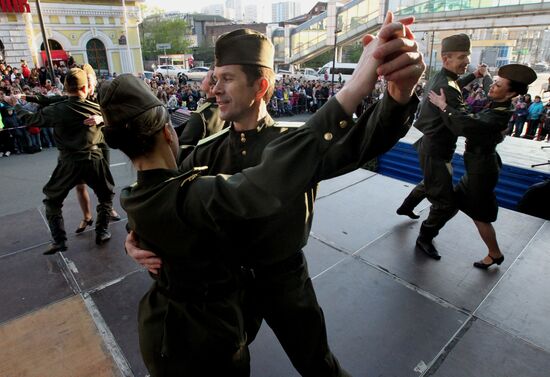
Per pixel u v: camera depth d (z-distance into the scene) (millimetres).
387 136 737
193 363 1072
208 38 64688
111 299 2641
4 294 2723
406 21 679
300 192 767
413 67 651
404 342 2162
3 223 3965
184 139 2094
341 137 762
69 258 3193
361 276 2779
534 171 4734
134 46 26203
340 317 2365
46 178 6895
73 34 23578
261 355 2082
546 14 15586
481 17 17484
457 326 2281
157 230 963
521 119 11148
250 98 1190
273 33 37938
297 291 1354
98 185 3273
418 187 3465
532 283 2689
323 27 30297
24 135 8828
